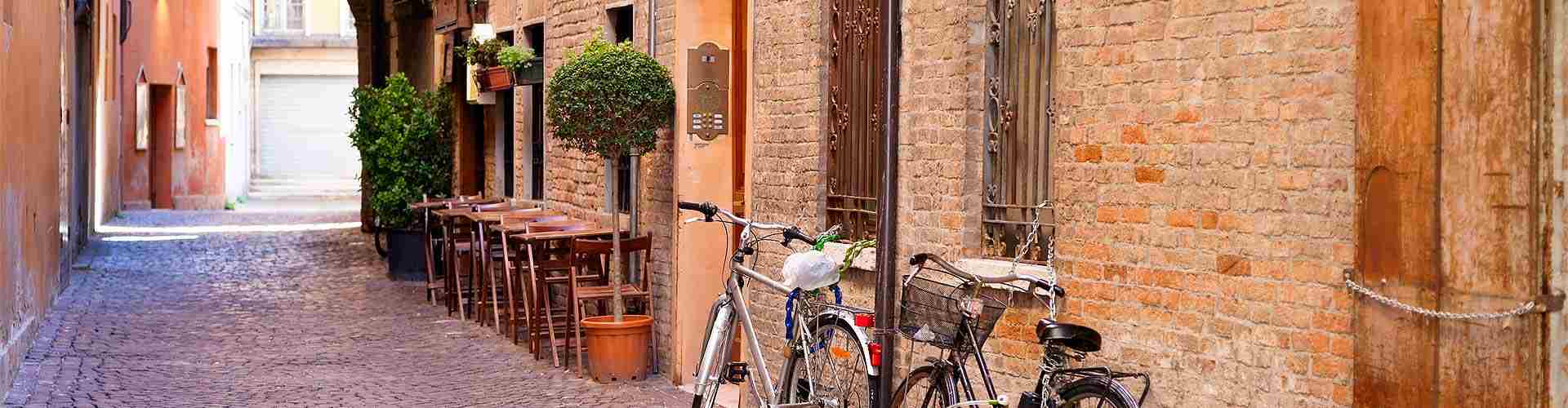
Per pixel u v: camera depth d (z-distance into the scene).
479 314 13.38
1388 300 5.14
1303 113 5.50
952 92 7.19
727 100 9.88
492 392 9.68
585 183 12.09
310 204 37.47
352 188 41.16
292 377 10.29
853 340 6.82
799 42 8.59
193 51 35.12
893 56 6.86
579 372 10.22
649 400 9.35
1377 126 5.19
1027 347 6.86
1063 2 6.56
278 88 41.56
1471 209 4.87
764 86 8.98
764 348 8.97
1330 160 5.42
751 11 9.07
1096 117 6.41
